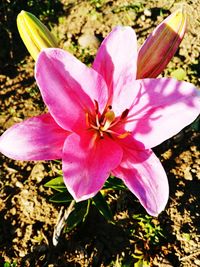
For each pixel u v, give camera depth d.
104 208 0.31
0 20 0.57
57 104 0.24
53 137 0.24
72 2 0.62
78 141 0.24
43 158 0.24
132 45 0.25
